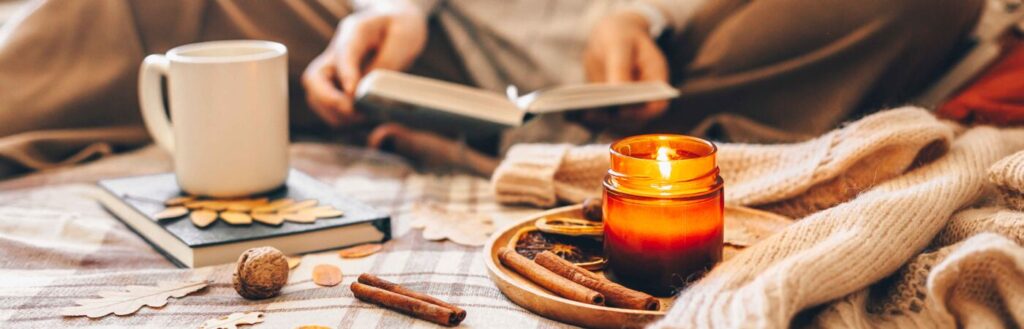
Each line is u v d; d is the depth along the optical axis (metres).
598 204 1.04
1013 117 1.17
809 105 1.27
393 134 1.37
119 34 1.36
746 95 1.30
